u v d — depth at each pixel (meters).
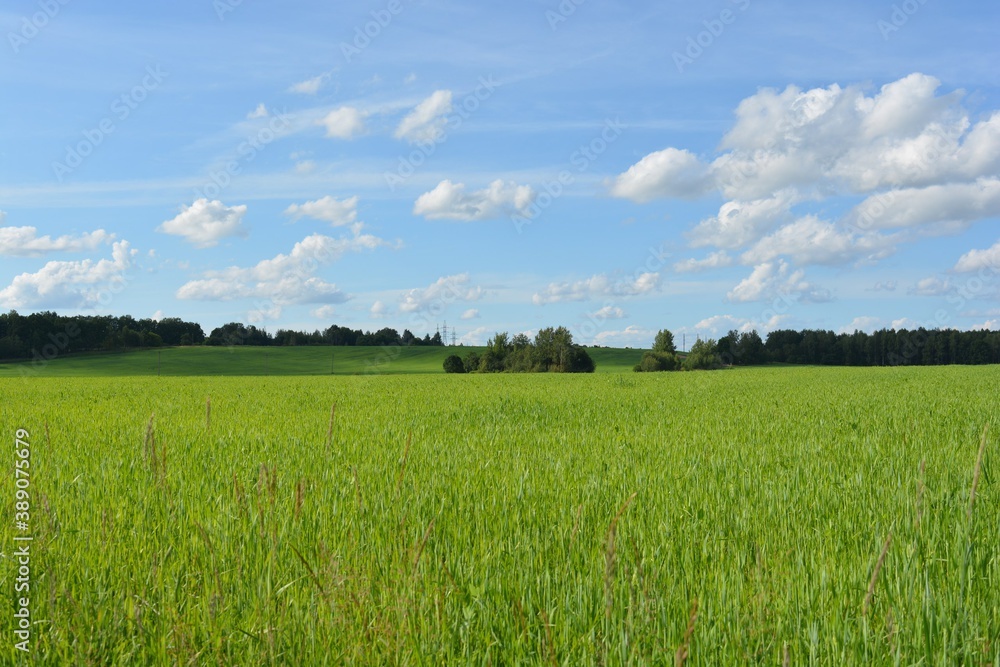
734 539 4.96
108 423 14.95
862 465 8.32
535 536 4.90
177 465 8.52
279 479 7.00
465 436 12.34
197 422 15.21
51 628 3.33
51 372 91.44
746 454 9.64
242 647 3.28
